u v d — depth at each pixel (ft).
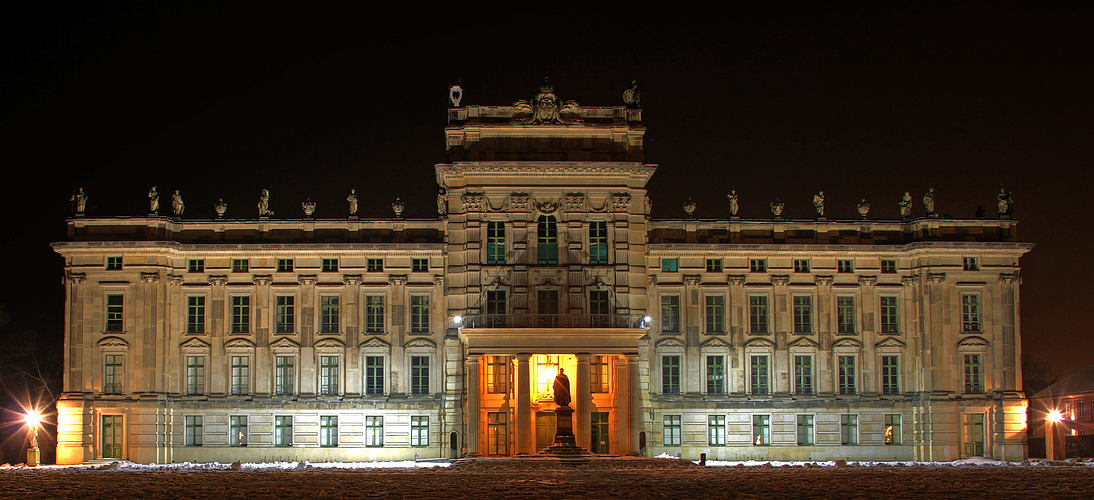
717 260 303.48
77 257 294.46
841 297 306.14
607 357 290.56
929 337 299.99
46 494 145.89
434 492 149.69
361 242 298.35
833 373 302.04
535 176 287.89
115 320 293.84
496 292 286.46
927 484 159.63
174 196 304.71
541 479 182.91
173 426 293.02
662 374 299.38
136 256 293.84
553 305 284.61
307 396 294.46
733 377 299.79
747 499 134.31
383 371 295.89
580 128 289.12
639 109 293.84
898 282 306.35
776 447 297.74
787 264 304.91
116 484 168.96
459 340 288.51
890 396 302.66
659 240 303.27
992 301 303.07
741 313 302.04
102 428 290.97
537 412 285.02
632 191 290.56
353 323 296.92
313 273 298.35
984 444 298.35
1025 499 131.23
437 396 293.64
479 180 287.89
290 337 296.30
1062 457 317.01
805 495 139.33
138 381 290.35
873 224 309.22
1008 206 309.22
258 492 149.79
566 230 286.66
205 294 298.15
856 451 299.17
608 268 285.84
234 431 293.84
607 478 185.37
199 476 197.16
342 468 241.96
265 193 304.50
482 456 269.85
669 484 164.45
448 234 293.02
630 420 270.46
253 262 298.56
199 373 296.30
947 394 297.94
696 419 297.12
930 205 309.22
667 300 302.04
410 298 298.56
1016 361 301.02
